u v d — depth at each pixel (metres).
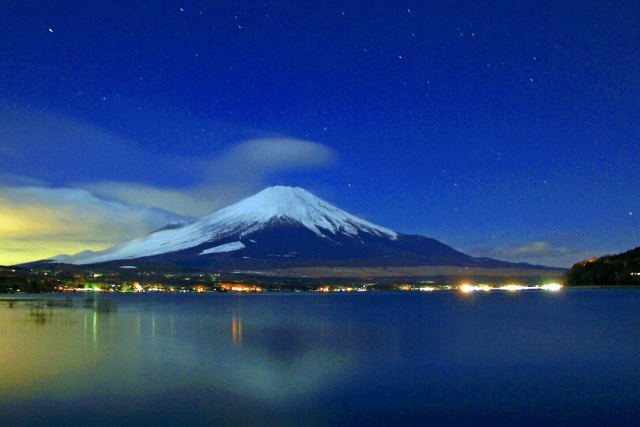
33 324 62.28
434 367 34.41
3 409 24.47
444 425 22.72
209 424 22.61
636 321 70.38
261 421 23.06
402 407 25.17
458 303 137.00
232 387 28.67
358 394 27.44
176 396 26.75
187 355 39.00
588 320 72.25
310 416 23.75
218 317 79.94
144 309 104.38
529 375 32.12
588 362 36.38
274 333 54.44
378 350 41.81
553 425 22.77
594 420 23.36
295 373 32.41
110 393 27.28
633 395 27.28
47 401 25.75
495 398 26.73
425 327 61.94
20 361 36.03
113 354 39.22
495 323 67.94
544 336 51.84
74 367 33.94
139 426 22.25
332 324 66.88
